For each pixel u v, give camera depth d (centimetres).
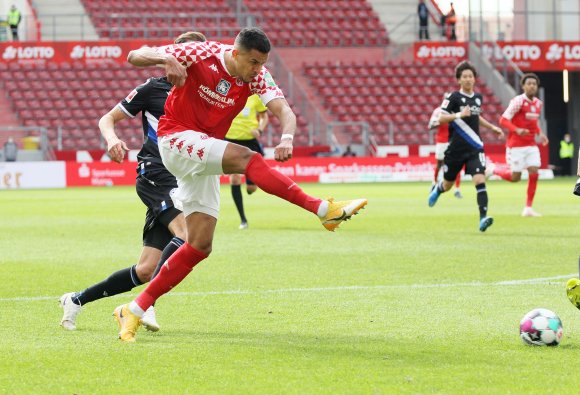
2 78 12081
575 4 13650
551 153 14438
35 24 12744
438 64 13250
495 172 5500
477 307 2286
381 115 12706
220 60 1781
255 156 1759
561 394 1436
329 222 1730
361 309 2277
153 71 12581
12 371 1605
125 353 1753
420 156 11738
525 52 13100
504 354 1728
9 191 9800
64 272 3080
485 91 12875
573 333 1933
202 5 13512
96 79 12356
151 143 2125
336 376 1556
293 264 3231
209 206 1853
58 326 2072
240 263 3266
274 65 12719
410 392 1448
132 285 2045
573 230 4541
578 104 14038
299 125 12188
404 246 3828
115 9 13212
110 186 11019
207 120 1819
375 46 13488
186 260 1883
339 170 11456
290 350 1778
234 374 1573
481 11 13312
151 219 2077
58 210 6425
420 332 1962
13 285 2769
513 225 4850
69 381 1534
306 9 13688
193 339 1906
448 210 6125
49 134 11769
